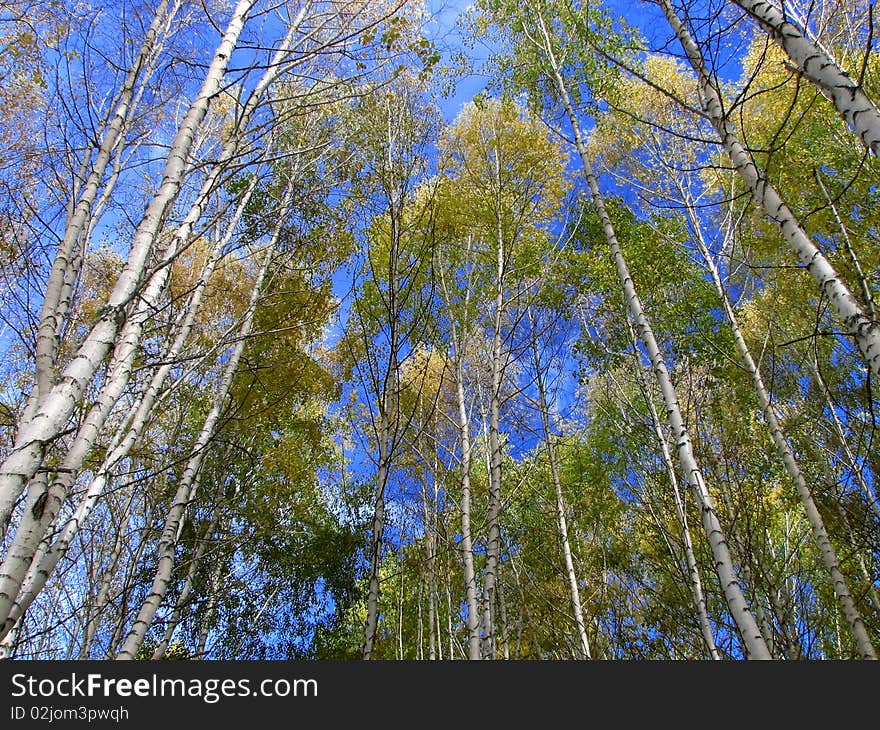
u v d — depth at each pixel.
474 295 8.98
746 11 3.90
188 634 9.00
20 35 5.84
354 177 7.46
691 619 8.47
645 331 5.80
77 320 4.73
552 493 10.98
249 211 7.56
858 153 8.08
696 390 8.73
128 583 6.31
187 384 6.93
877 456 7.93
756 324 10.24
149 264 3.65
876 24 7.39
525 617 10.38
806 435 9.02
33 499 2.66
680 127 10.68
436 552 9.27
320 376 8.98
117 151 4.92
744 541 7.14
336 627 10.91
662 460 8.97
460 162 9.87
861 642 5.77
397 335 5.58
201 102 3.87
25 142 6.38
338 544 10.75
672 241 9.75
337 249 8.15
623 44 8.42
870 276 7.86
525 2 9.23
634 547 10.79
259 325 7.99
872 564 8.31
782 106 8.96
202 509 8.88
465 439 7.71
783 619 6.20
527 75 8.91
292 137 7.49
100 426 3.02
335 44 4.87
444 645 11.87
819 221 8.38
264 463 9.12
